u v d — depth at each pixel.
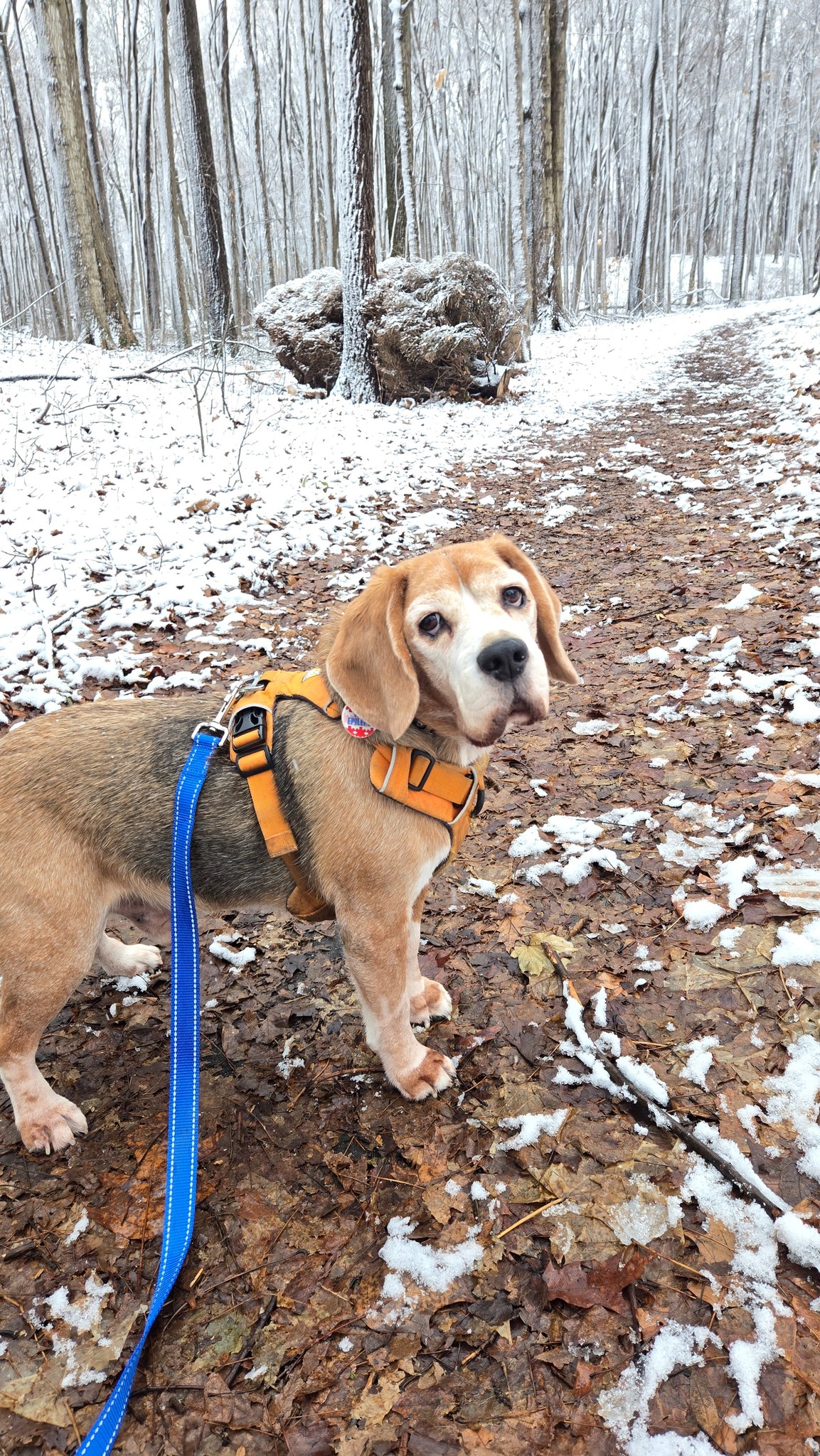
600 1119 0.64
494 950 0.82
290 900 0.65
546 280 7.41
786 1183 0.57
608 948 0.80
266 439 2.70
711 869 0.87
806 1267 0.53
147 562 1.68
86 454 2.30
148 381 3.54
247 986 0.80
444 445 3.04
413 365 3.87
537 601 0.65
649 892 0.86
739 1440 0.46
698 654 1.32
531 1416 0.47
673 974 0.76
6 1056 0.63
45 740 0.64
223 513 1.97
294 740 0.63
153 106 9.39
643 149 9.46
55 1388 0.50
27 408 2.75
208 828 0.63
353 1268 0.55
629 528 2.02
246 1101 0.68
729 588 1.55
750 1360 0.48
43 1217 0.59
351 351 3.84
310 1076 0.70
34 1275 0.56
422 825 0.61
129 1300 0.54
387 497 2.36
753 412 3.10
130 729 0.65
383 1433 0.47
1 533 1.72
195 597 1.58
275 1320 0.53
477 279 4.05
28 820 0.61
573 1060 0.69
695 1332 0.50
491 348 4.22
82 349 4.30
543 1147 0.62
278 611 1.58
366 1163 0.62
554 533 2.06
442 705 0.59
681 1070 0.66
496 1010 0.75
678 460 2.64
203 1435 0.47
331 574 1.77
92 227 4.62
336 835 0.61
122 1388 0.46
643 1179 0.59
